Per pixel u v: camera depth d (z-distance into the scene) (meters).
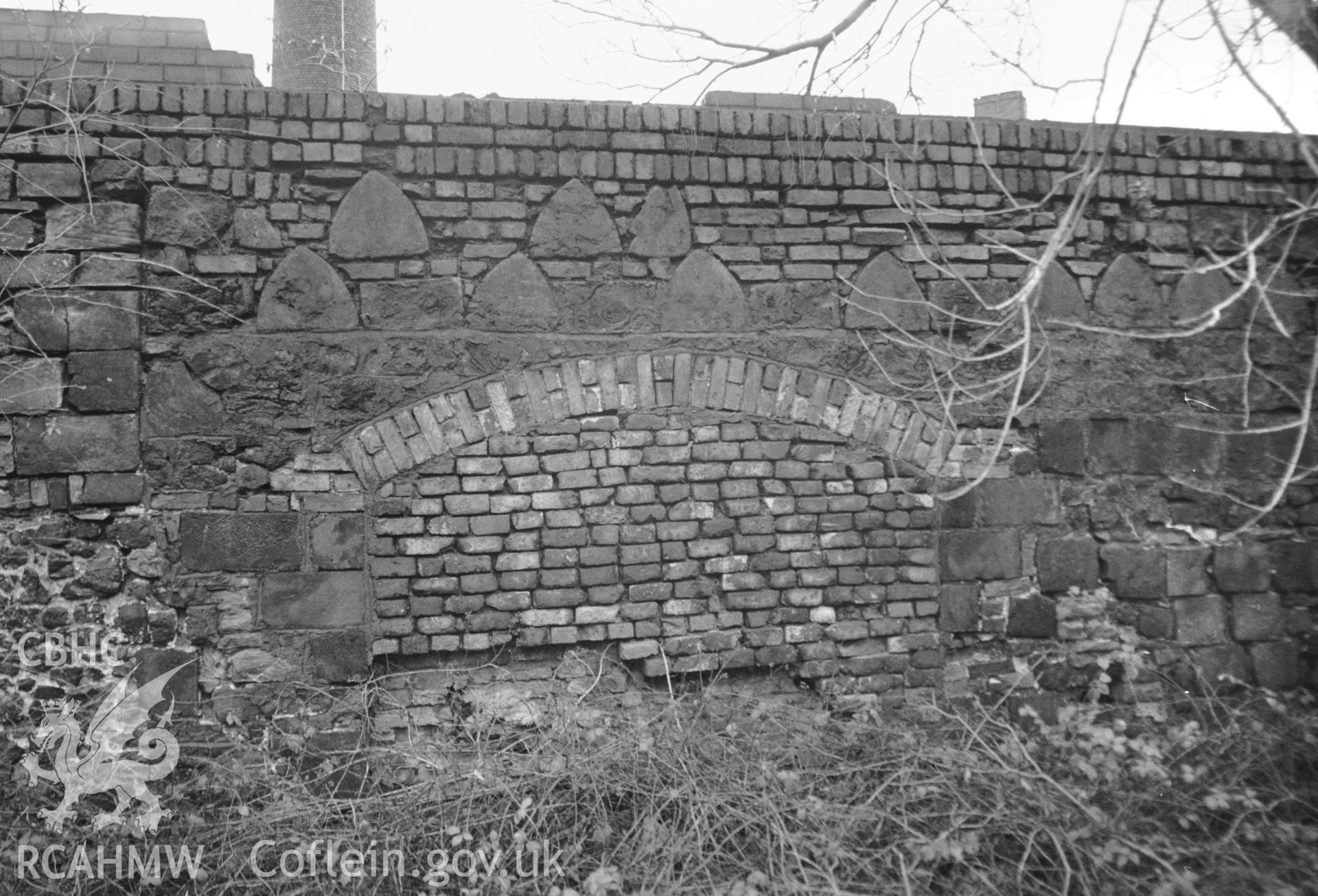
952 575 4.87
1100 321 5.11
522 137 4.58
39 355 4.21
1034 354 5.03
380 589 4.39
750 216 4.77
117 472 4.24
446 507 4.46
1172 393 5.18
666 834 3.97
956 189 4.96
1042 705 4.89
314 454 4.38
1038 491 5.00
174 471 4.28
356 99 4.46
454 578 4.44
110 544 4.23
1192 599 5.10
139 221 4.29
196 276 4.35
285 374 4.38
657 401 4.65
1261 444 5.24
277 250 4.41
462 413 4.49
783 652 4.68
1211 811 4.33
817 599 4.73
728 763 4.23
